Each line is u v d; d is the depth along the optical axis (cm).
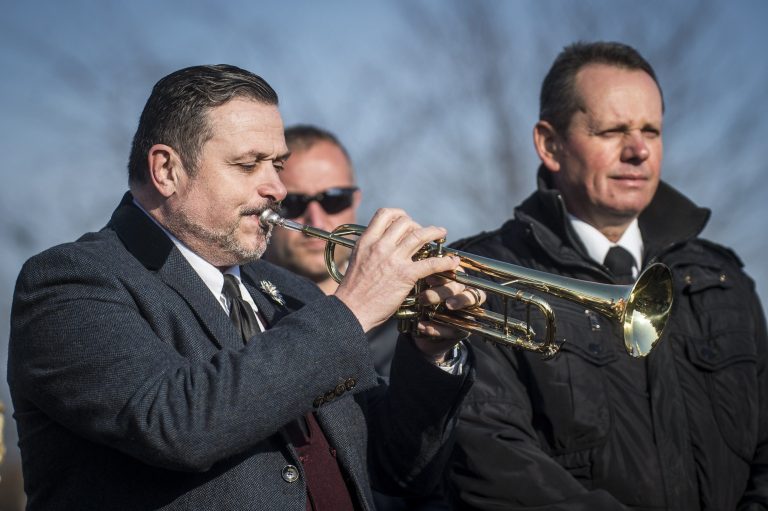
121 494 520
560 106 754
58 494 534
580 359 675
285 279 662
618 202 729
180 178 572
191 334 545
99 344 510
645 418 673
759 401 727
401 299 543
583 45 776
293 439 567
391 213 560
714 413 692
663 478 661
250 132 571
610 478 660
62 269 529
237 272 618
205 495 518
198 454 493
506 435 651
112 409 500
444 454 613
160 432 491
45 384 515
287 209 909
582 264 713
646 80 746
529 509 629
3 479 1223
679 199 761
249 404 498
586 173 737
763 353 746
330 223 909
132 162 594
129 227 573
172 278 562
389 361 795
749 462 703
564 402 664
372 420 620
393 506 710
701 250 761
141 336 520
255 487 526
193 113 569
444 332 598
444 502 703
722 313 726
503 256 730
